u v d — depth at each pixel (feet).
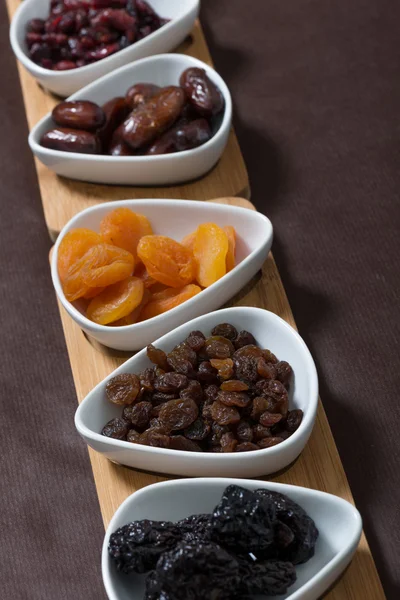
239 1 2.91
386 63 2.78
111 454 2.13
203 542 1.94
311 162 2.63
